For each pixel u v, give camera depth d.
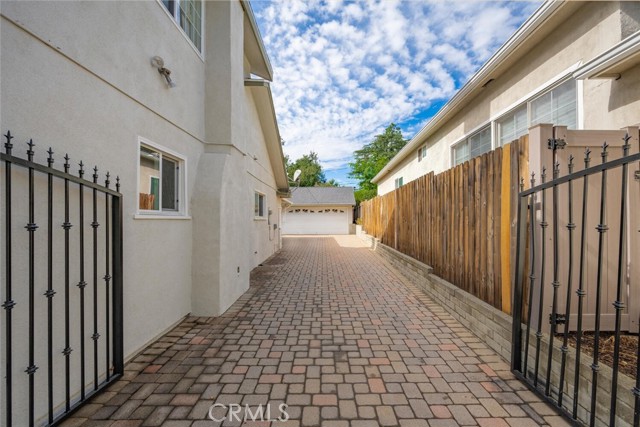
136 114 3.32
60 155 2.38
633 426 1.81
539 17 4.68
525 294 2.98
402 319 4.39
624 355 2.40
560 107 4.86
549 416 2.27
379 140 33.38
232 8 5.19
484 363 3.08
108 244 2.66
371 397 2.52
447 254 4.99
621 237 1.86
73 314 2.51
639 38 3.05
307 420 2.24
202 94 4.99
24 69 2.10
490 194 3.65
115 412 2.32
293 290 6.13
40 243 2.21
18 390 2.05
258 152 9.22
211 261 4.57
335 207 24.77
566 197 2.80
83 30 2.60
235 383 2.73
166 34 3.91
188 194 4.50
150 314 3.55
